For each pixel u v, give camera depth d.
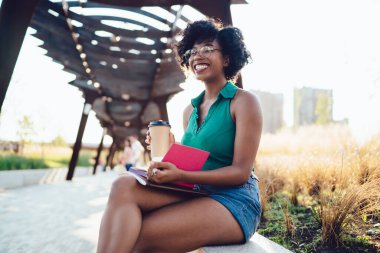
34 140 13.93
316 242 2.09
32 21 5.69
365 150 4.30
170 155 1.56
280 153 8.52
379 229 2.12
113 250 1.39
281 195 3.54
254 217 1.73
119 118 16.56
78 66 8.16
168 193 1.66
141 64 8.04
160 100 10.84
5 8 3.87
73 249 2.82
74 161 10.75
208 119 1.88
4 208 4.91
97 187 8.29
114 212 1.49
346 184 3.04
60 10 5.45
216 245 1.64
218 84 2.02
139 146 13.30
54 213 4.52
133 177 1.63
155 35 6.22
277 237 2.28
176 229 1.52
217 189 1.77
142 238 1.53
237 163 1.66
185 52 2.16
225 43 2.00
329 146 6.44
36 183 9.36
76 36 6.36
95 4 5.43
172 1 4.33
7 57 3.90
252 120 1.70
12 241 3.07
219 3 3.82
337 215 2.09
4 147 12.05
